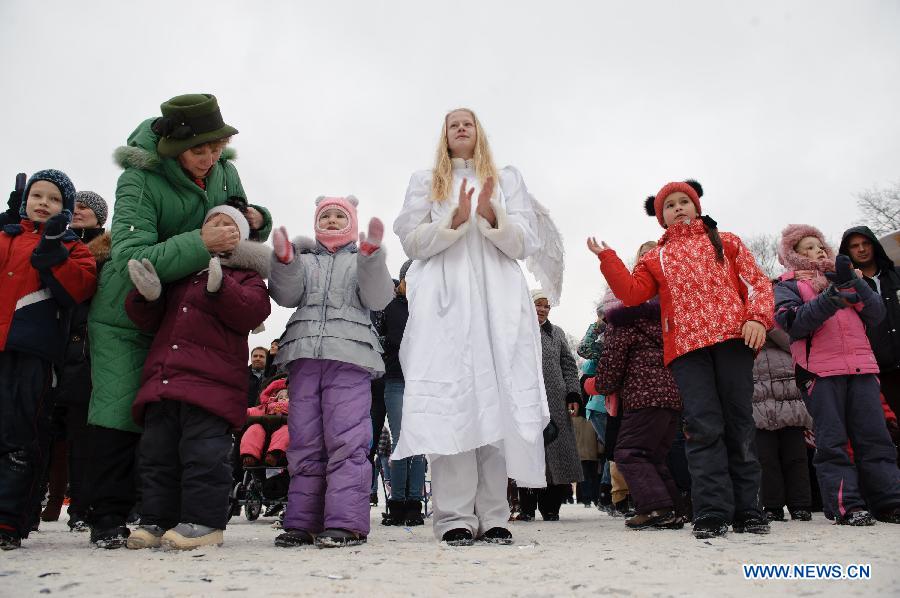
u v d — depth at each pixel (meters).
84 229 4.38
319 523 3.16
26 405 3.02
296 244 3.35
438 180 3.45
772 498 4.61
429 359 3.05
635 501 4.22
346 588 1.83
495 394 3.02
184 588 1.83
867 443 3.92
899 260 6.82
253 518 6.07
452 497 3.03
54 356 3.13
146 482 2.96
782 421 4.58
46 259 3.00
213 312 3.04
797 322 4.05
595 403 7.00
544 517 5.80
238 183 3.74
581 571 2.12
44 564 2.33
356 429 3.18
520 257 3.26
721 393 3.44
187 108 3.28
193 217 3.43
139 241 3.13
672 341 3.51
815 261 4.52
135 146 3.33
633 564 2.27
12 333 2.99
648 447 4.23
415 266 3.35
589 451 7.39
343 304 3.32
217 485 2.95
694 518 3.32
